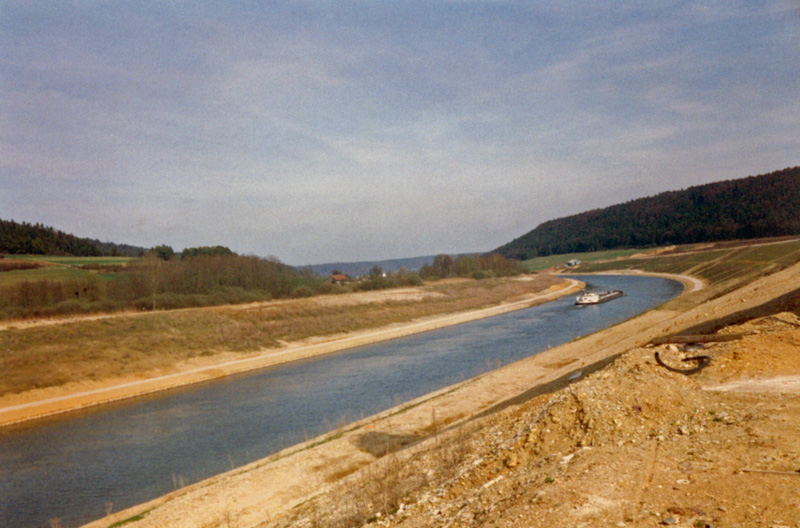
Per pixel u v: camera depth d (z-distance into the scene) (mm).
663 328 32000
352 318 71188
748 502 6816
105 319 51500
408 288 107500
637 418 10867
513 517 7812
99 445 27219
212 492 18297
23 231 115750
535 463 10375
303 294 90500
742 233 166250
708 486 7516
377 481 14648
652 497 7504
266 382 40656
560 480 8703
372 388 35500
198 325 55750
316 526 12773
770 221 162125
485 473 11258
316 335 61750
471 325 68688
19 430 30812
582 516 7254
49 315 55688
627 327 40656
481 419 19625
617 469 8703
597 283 134750
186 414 32281
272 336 58094
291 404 32844
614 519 7031
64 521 18844
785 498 6715
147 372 43125
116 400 37531
